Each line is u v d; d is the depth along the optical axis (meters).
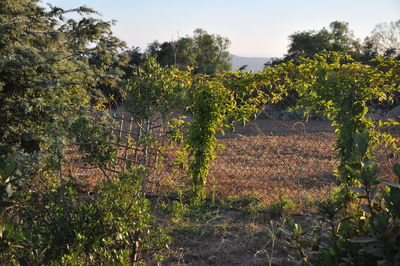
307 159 10.96
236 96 6.57
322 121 19.83
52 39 7.27
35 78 6.42
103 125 4.42
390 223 2.09
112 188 3.82
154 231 4.22
